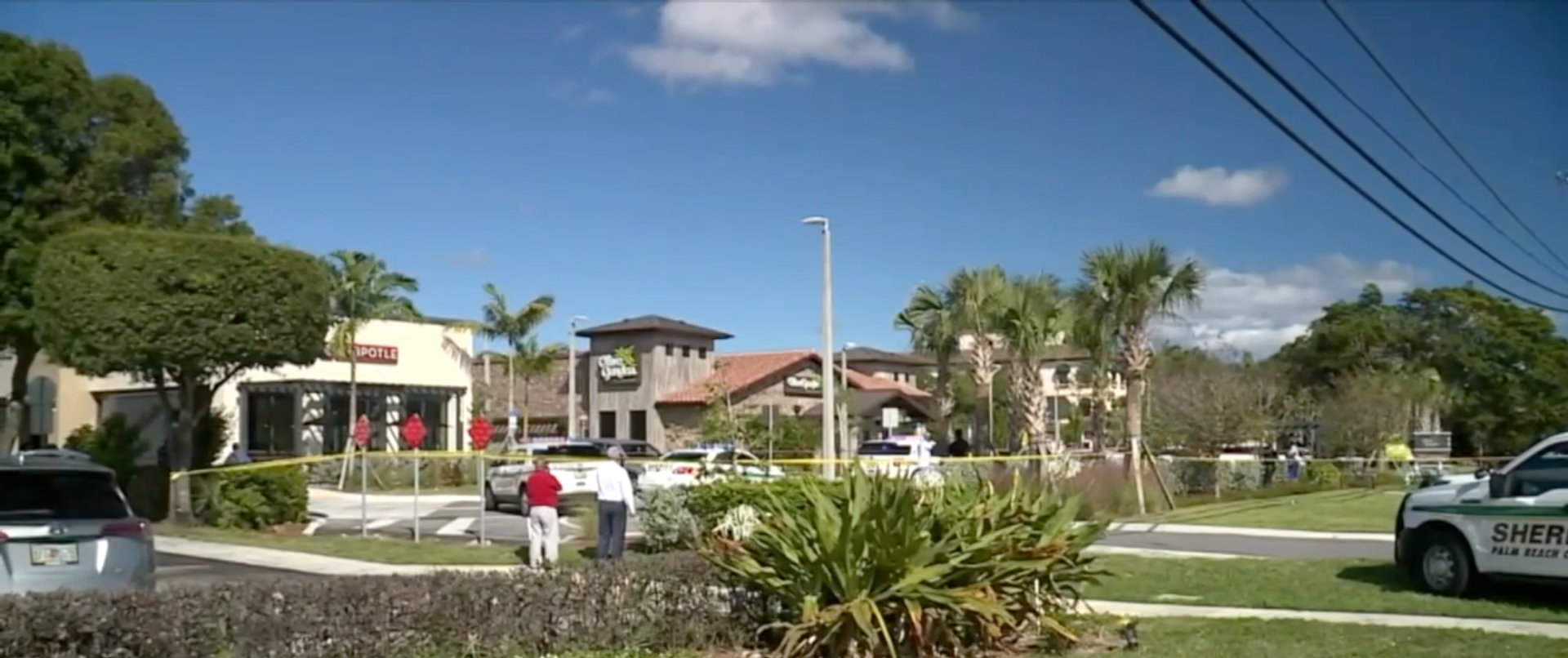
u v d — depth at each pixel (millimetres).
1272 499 35469
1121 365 31688
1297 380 74188
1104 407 34438
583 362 66500
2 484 11414
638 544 21969
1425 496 15211
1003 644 11555
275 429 44938
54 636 8914
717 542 11625
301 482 26172
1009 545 11242
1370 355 73500
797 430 52188
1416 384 57031
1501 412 73062
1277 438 51625
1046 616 11578
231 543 22984
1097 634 12242
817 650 10734
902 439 37031
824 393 33750
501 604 10844
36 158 27375
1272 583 16172
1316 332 75938
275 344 25672
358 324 46125
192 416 26438
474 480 40250
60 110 27938
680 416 61625
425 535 24844
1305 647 11508
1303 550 21141
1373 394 51281
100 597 9188
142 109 29328
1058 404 58094
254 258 25359
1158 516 28641
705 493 20000
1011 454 36281
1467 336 74125
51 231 27422
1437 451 50812
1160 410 45781
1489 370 72875
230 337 25031
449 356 50094
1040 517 11891
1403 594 14898
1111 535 24062
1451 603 14219
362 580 10383
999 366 52219
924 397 65938
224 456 36094
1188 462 36625
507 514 30516
